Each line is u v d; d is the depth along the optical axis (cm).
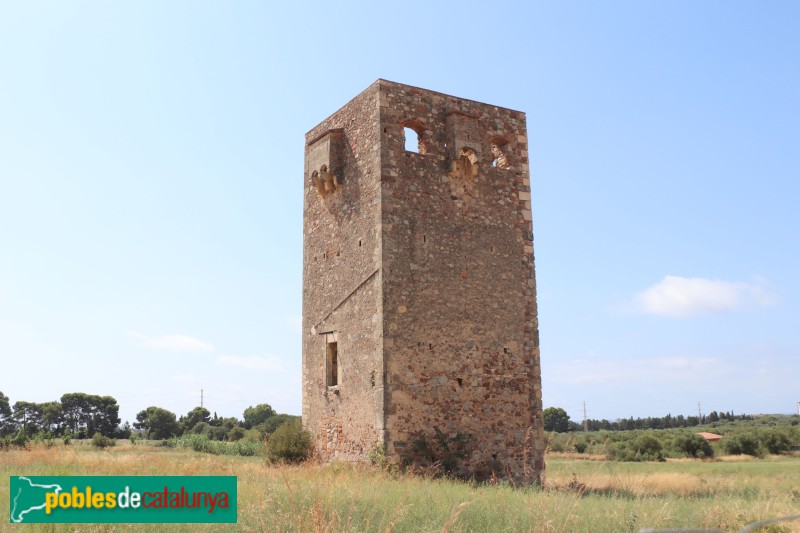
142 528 981
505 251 2275
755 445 5891
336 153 2314
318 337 2308
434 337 2070
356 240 2172
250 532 973
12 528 965
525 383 2209
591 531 1067
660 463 4278
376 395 1984
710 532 703
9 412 7988
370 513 1058
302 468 1956
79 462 1938
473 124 2283
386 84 2173
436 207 2169
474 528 1075
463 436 2034
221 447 4453
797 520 1230
